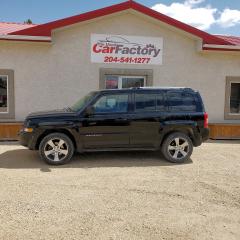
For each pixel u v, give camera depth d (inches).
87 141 313.7
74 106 344.8
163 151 326.6
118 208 200.7
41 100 465.4
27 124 309.6
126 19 476.1
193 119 328.2
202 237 165.6
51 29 441.1
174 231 171.2
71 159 334.0
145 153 369.4
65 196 220.2
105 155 355.6
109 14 460.1
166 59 494.0
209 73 510.6
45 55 461.1
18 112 462.3
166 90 330.0
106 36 473.1
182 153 328.5
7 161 322.7
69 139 311.4
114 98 321.1
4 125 429.4
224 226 178.5
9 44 450.9
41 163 315.3
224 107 521.0
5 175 271.4
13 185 243.0
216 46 485.7
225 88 518.3
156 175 277.4
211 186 247.9
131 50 482.0
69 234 165.5
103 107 318.0
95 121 313.1
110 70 478.0
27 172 282.2
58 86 467.5
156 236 165.2
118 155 356.8
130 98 323.3
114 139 317.4
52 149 309.4
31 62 458.9
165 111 325.7
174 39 493.7
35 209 196.9
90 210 196.7
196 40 497.0
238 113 533.6
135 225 177.3
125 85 490.6
